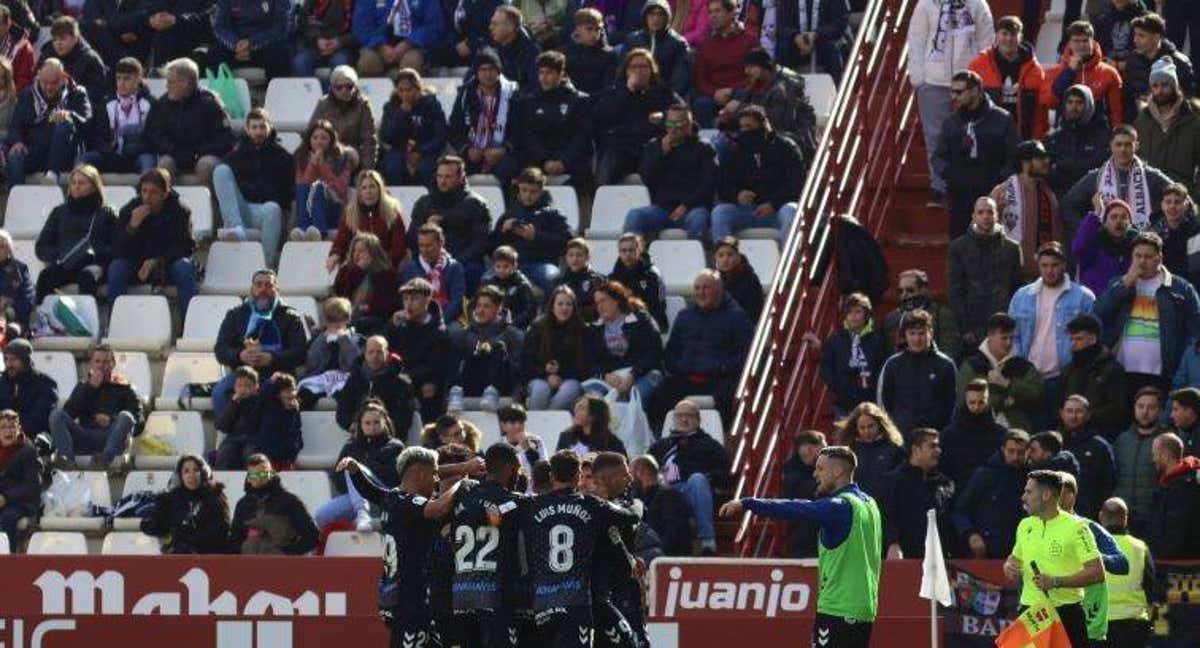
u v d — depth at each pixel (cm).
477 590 4528
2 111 6869
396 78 6656
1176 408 5434
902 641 5150
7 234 6322
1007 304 5859
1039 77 6344
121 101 6750
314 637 5262
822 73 6850
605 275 6334
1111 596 5009
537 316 6175
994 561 5159
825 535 4641
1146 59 6438
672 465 5691
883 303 6203
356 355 6078
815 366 5966
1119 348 5700
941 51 6388
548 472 4616
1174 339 5672
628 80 6562
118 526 5869
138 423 6088
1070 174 6166
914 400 5631
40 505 5888
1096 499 5381
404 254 6278
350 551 5728
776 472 5797
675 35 6744
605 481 4662
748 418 5872
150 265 6400
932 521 4734
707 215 6431
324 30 7094
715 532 5731
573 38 6806
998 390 5603
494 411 5991
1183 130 6172
